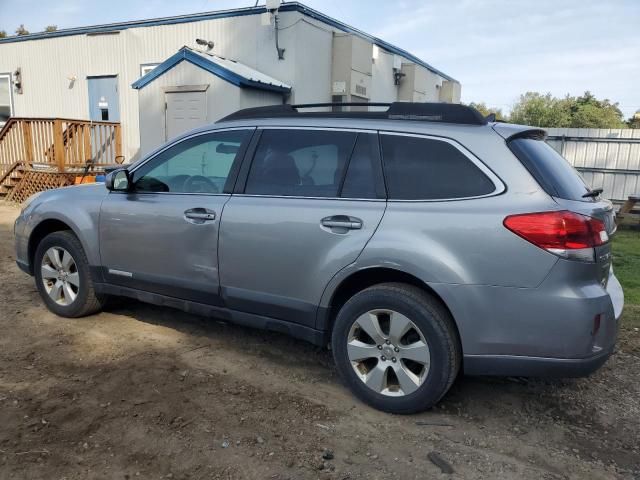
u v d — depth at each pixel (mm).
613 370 4133
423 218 3207
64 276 4859
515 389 3789
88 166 12641
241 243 3775
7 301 5363
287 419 3293
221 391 3609
